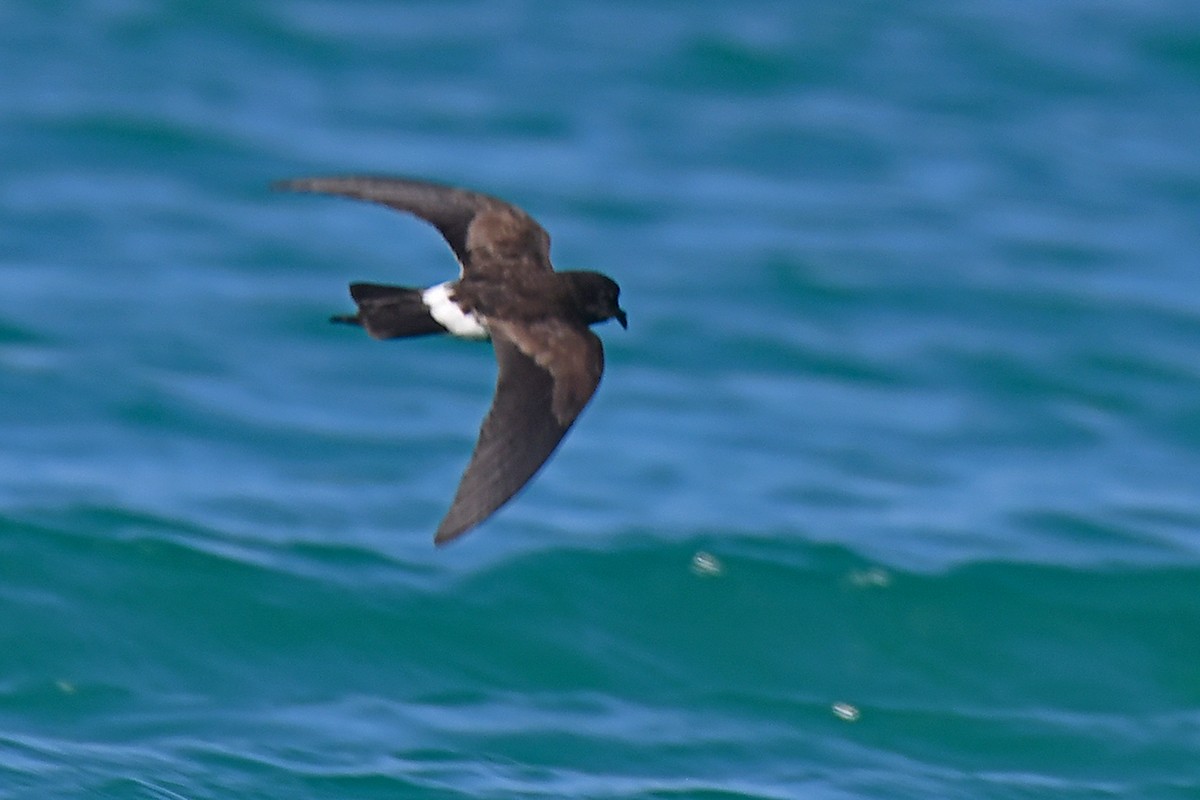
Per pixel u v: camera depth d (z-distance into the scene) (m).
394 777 12.90
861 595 15.59
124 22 27.42
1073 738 14.20
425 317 8.73
